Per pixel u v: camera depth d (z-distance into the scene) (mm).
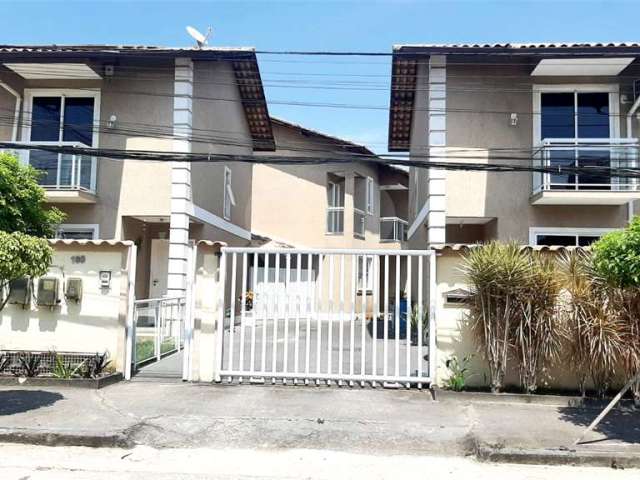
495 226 12836
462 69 12891
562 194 12023
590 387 7449
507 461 5367
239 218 19266
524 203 12703
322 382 8117
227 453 5594
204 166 15172
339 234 22344
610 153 12305
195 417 6320
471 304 7559
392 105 16906
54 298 8320
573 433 5949
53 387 7723
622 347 6852
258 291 10016
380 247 25531
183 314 11859
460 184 12727
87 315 8391
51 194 13250
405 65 14180
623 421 6406
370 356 10562
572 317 7055
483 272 7195
